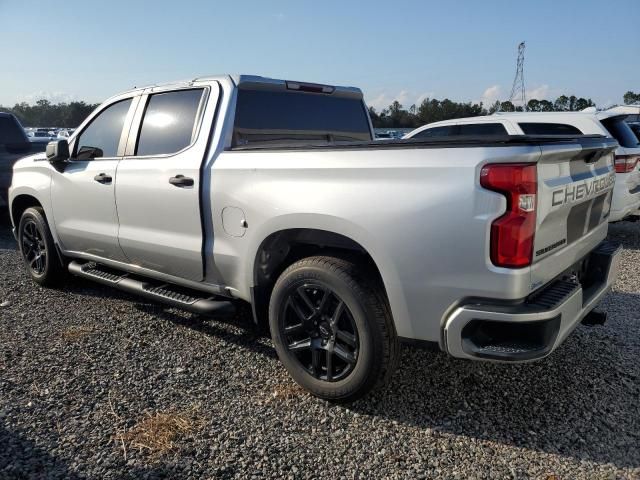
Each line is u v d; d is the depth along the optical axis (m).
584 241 3.17
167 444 2.74
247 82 3.76
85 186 4.48
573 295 2.69
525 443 2.77
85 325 4.36
